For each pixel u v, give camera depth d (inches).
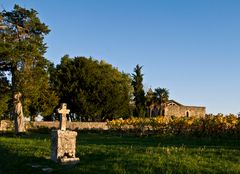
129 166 679.1
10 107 2783.0
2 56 2293.3
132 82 4345.5
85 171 684.7
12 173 797.9
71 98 3732.8
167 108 4220.0
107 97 3745.1
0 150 1076.5
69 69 3786.9
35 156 893.8
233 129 1695.4
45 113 3260.3
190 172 628.4
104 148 976.9
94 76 3784.5
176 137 1756.9
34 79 2396.7
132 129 2365.9
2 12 2393.0
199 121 1793.8
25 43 2336.4
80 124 3093.0
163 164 677.9
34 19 2410.2
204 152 820.0
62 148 811.4
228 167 655.8
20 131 2416.3
